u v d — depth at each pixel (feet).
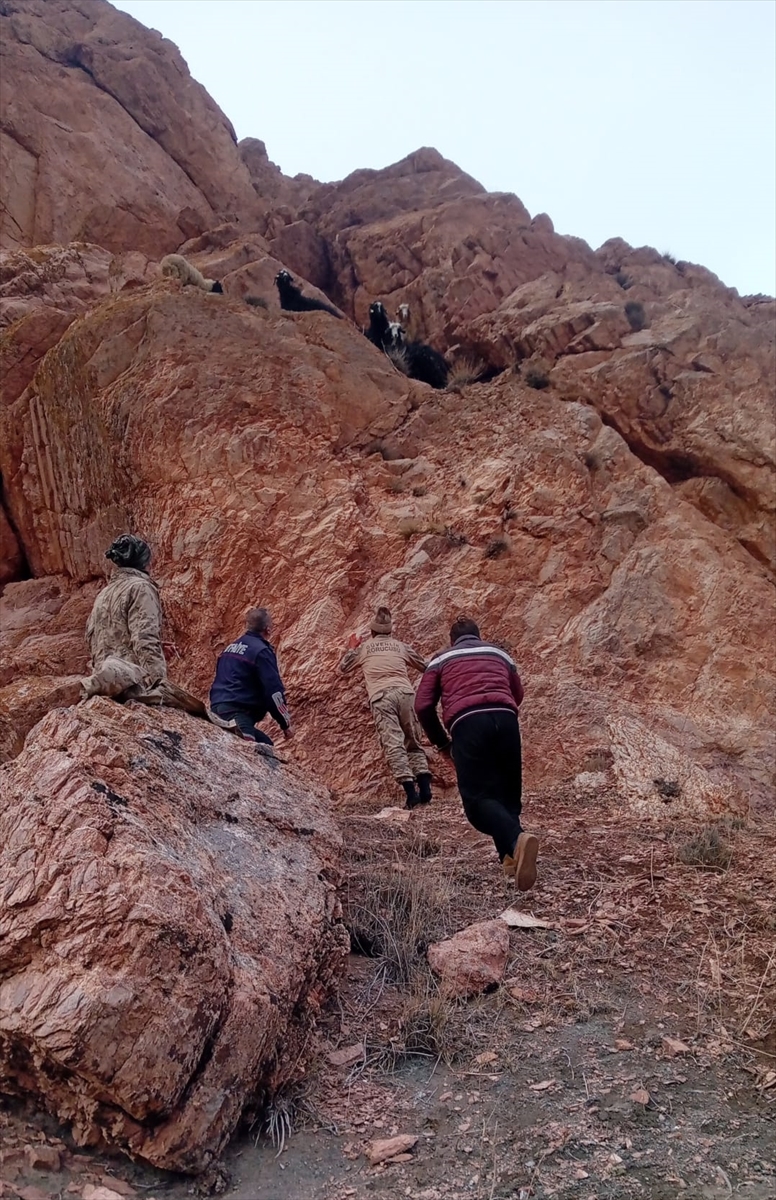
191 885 11.44
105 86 72.28
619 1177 10.15
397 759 24.91
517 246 50.78
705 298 41.47
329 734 27.20
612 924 16.28
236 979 11.21
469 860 19.47
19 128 63.72
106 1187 9.64
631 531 32.45
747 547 34.09
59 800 11.99
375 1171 10.36
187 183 71.36
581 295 44.29
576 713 27.71
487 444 34.88
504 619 29.99
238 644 23.09
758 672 29.43
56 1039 9.78
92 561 35.17
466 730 16.53
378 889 16.92
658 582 30.91
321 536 30.71
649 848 20.35
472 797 16.42
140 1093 9.79
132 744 13.85
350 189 66.08
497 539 31.50
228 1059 10.60
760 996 13.91
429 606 29.81
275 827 14.98
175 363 33.60
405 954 14.99
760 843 21.20
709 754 27.25
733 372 37.86
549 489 32.86
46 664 31.68
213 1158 10.14
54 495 37.24
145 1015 10.04
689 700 28.68
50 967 10.43
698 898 17.33
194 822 13.48
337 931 14.19
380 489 33.40
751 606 30.76
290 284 43.62
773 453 34.88
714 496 34.83
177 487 31.73
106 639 18.44
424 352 42.19
